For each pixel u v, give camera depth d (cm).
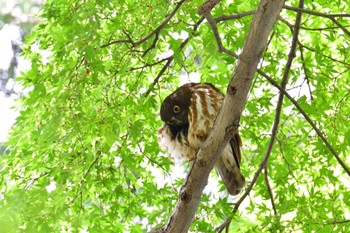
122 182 1237
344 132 1285
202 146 887
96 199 1212
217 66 1291
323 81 1267
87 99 1121
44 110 1127
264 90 1294
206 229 1105
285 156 1271
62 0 1129
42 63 1126
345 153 1281
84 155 1154
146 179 1251
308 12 1158
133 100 1202
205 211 1121
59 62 1095
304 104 1268
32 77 1094
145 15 1162
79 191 1145
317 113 1269
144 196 1230
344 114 1295
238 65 840
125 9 1173
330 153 1258
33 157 1177
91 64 1070
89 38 1066
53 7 1133
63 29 1081
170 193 1207
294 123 1300
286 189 1241
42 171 1189
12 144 1136
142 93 1225
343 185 1256
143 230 1182
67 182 1176
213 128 873
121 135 1237
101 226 1195
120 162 1219
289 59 1245
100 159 1208
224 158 1098
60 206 1102
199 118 1075
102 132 1130
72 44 1064
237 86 844
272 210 1227
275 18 823
